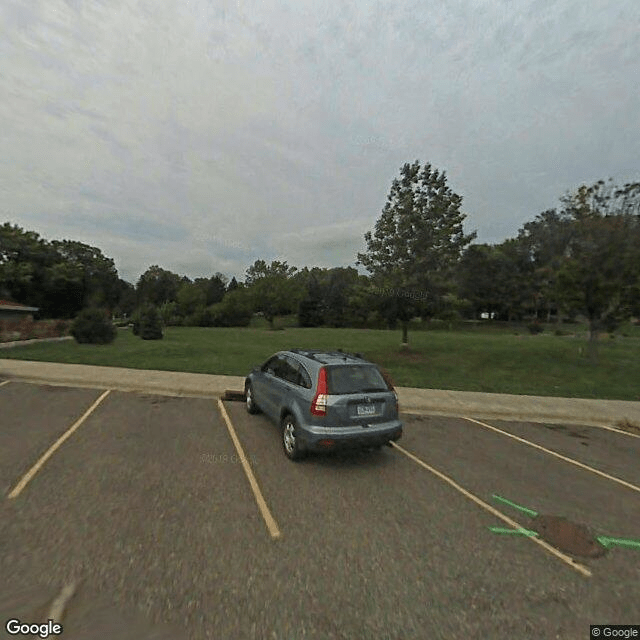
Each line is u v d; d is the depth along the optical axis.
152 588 2.83
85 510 3.88
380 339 30.50
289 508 4.18
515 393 11.57
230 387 10.09
